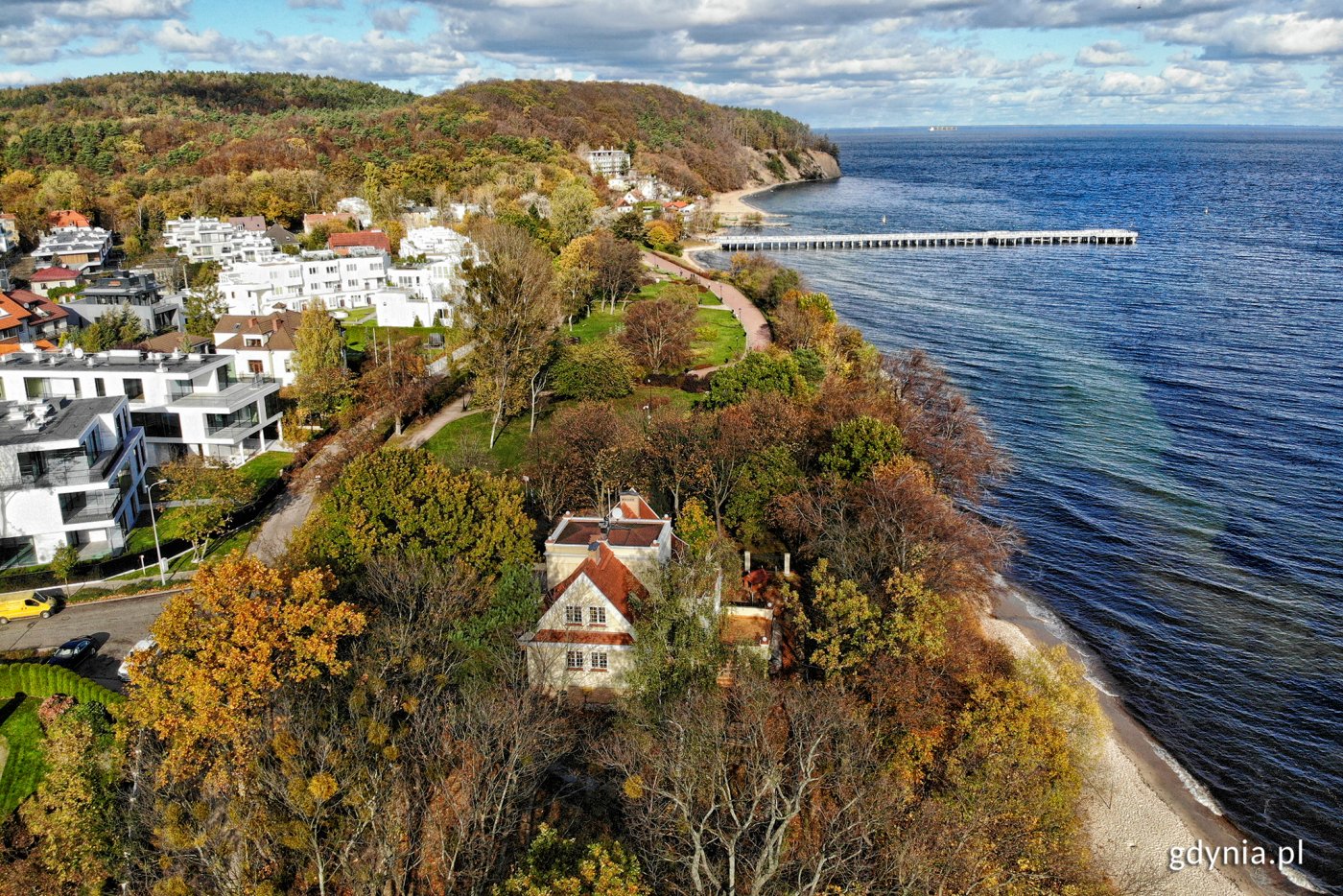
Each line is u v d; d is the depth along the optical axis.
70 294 180.25
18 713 58.41
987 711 53.38
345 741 44.22
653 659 52.12
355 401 111.88
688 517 73.69
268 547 80.31
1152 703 69.69
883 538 70.62
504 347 102.62
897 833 43.97
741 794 44.56
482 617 56.72
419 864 43.41
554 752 48.41
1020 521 97.25
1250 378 140.00
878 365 130.62
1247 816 59.00
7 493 75.56
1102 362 150.25
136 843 45.19
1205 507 99.56
